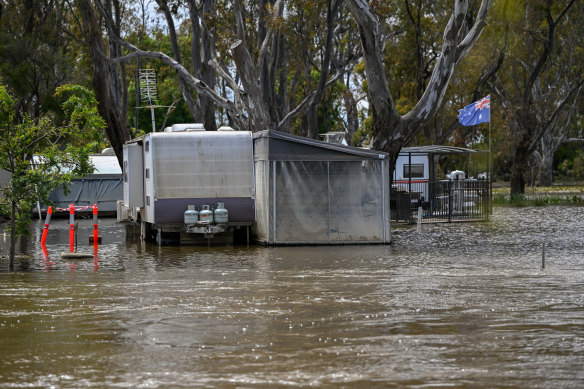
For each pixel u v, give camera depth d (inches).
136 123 2792.8
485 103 1658.5
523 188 2618.1
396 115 1476.4
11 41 1546.5
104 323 478.0
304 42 1978.3
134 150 1099.3
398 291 599.8
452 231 1256.2
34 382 350.6
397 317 490.9
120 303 550.6
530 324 466.9
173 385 343.6
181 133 1032.2
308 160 1009.5
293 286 631.8
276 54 1827.0
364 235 1023.6
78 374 362.6
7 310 524.4
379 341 424.2
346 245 1017.5
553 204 2183.8
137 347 414.6
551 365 372.8
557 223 1427.2
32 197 810.8
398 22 2400.3
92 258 877.8
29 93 1566.2
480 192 1705.2
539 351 399.9
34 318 495.8
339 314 502.0
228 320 484.7
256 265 795.4
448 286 625.9
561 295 575.2
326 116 2684.5
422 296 573.6
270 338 433.4
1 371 369.1
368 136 2942.9
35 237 1191.6
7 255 922.7
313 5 1797.5
